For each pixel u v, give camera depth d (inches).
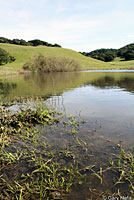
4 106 261.1
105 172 102.0
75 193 87.7
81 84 536.4
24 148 135.5
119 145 130.5
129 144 131.8
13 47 2615.7
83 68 1621.6
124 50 3533.5
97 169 105.1
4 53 1884.8
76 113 218.7
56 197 85.4
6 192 90.7
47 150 129.4
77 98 316.2
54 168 108.5
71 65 1439.5
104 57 3036.4
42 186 92.7
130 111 219.6
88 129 164.9
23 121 189.8
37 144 139.8
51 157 120.0
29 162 115.9
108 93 357.7
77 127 171.6
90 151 124.6
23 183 96.0
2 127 165.8
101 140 140.6
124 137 143.9
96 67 1724.9
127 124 173.5
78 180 96.7
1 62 1843.0
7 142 145.3
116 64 2023.9
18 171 106.7
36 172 105.5
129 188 89.7
